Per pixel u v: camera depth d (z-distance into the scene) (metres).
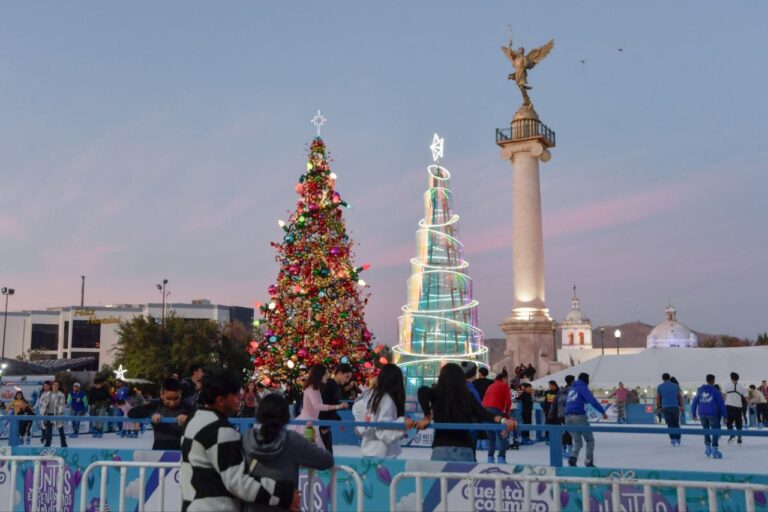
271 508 4.98
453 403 8.11
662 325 134.62
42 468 9.28
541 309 53.81
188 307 90.19
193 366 12.30
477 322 43.88
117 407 26.52
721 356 34.88
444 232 44.44
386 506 8.01
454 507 7.78
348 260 25.31
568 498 7.50
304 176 25.34
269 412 5.13
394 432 8.35
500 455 16.61
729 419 23.25
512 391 25.44
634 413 34.38
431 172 45.25
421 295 43.78
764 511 6.88
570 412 15.98
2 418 9.56
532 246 54.56
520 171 55.81
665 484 5.84
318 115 25.83
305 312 24.30
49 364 40.78
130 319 89.56
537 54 58.16
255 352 25.14
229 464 4.85
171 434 9.42
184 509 4.91
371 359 25.33
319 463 5.36
